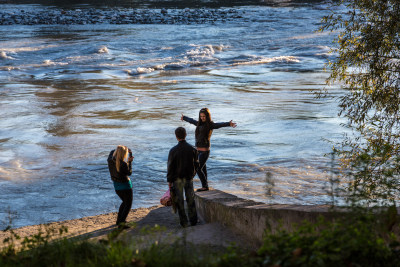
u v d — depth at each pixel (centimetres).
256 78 4700
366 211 621
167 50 6444
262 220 860
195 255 607
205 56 6069
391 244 555
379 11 1318
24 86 4259
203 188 1359
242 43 7025
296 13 10419
